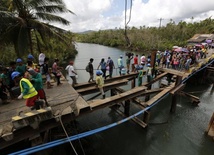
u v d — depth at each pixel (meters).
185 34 47.81
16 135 3.82
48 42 12.36
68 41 11.82
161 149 7.11
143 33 50.25
